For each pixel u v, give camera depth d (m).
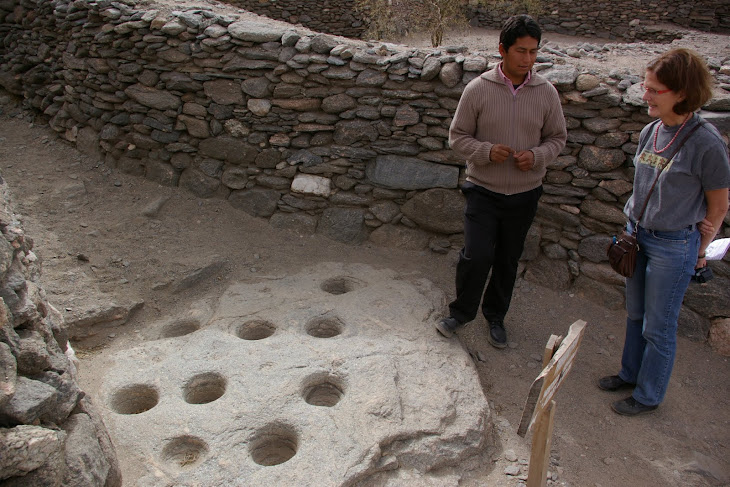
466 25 10.20
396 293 3.68
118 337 3.32
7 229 2.21
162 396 2.72
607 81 3.67
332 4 9.91
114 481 1.98
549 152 2.90
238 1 9.75
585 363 3.43
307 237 4.38
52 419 1.72
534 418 1.90
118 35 4.43
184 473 2.31
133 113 4.64
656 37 10.24
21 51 5.55
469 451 2.62
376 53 4.01
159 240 4.09
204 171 4.55
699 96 2.39
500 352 3.46
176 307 3.60
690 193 2.54
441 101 3.86
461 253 3.15
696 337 3.61
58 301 3.31
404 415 2.65
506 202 2.99
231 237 4.27
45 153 5.02
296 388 2.76
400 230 4.29
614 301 3.84
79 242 3.92
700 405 3.15
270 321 3.36
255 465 2.35
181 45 4.25
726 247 2.70
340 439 2.47
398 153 4.09
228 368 2.89
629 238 2.78
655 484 2.64
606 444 2.87
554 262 4.01
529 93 2.86
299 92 4.13
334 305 3.52
